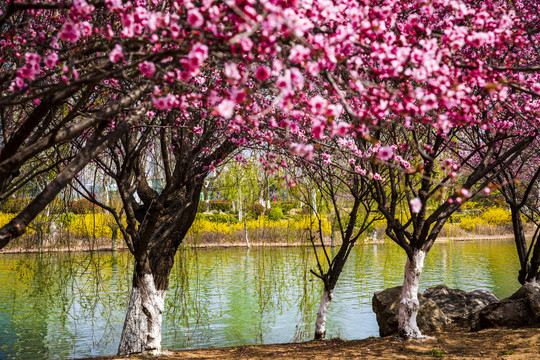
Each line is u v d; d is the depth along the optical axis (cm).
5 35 365
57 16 469
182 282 1264
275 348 806
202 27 263
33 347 941
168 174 690
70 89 371
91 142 435
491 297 937
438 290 997
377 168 696
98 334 1039
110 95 669
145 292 751
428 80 296
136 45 309
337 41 293
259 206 3278
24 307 1270
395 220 730
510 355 600
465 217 3428
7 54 470
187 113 560
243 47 251
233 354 760
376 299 957
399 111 304
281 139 544
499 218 3322
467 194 349
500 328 773
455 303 934
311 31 304
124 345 832
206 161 791
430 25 482
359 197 879
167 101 298
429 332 827
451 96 294
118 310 1245
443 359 614
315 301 1323
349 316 1179
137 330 838
